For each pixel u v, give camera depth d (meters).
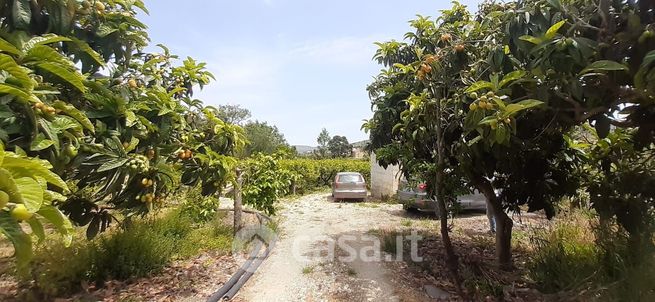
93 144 2.48
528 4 2.73
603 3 2.46
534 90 2.73
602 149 4.34
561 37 2.36
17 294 3.46
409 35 5.08
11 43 1.86
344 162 19.20
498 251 4.76
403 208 10.06
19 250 1.09
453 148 4.27
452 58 3.69
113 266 4.07
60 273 3.64
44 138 1.81
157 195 3.26
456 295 3.78
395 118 5.20
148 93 3.05
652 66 2.16
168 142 3.34
